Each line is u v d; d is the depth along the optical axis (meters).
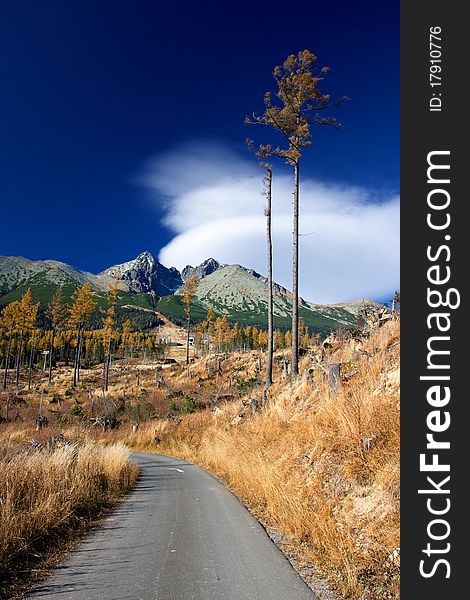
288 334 104.81
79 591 4.50
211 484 12.73
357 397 8.38
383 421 7.16
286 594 4.42
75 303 64.50
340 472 7.05
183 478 14.19
